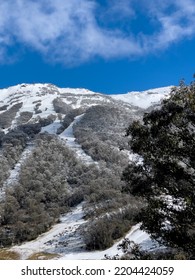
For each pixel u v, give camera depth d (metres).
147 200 18.12
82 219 104.44
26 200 117.81
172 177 17.05
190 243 16.12
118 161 152.12
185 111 16.75
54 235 94.19
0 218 104.19
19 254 79.25
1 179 137.62
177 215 16.94
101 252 73.12
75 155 164.50
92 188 120.19
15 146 176.75
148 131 17.66
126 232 81.12
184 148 16.97
